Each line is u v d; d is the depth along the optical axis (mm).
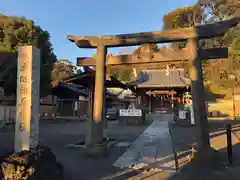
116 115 24000
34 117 4777
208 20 39188
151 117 23234
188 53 7090
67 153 7668
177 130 14523
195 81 6785
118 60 8250
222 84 34875
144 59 7875
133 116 19281
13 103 20094
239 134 12430
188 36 7051
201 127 6559
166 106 28328
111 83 13289
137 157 7254
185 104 23672
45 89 19312
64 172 5566
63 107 28047
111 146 8906
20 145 4629
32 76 4773
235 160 6875
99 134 7738
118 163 6496
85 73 9156
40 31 19328
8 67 15773
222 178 5289
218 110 29500
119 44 7910
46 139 10484
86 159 6910
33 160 4332
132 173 5594
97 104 7914
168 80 24094
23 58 4816
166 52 7605
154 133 12945
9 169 4059
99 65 8023
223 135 12102
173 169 5945
